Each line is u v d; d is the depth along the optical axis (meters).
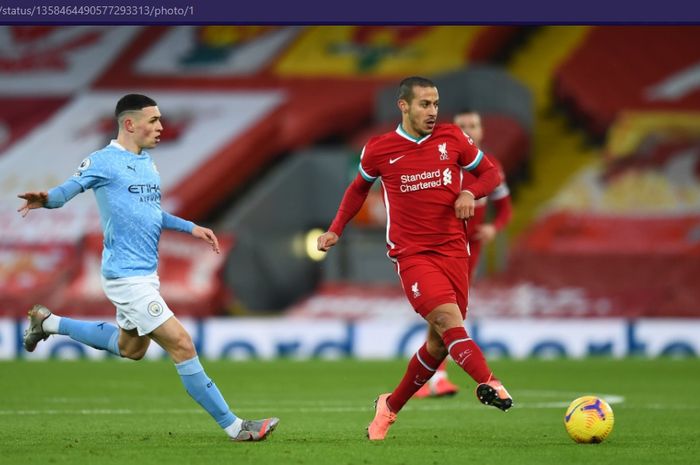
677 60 111.75
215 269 92.12
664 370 61.09
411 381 26.33
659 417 34.16
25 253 94.81
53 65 115.44
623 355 74.69
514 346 74.44
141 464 21.42
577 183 102.75
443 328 24.75
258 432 25.59
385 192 26.11
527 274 90.69
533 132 101.25
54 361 69.94
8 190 102.44
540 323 74.50
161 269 91.00
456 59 112.31
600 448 24.81
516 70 113.31
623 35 114.31
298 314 87.69
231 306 93.00
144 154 25.62
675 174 103.12
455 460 22.25
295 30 117.06
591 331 74.62
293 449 24.14
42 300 90.75
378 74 110.69
